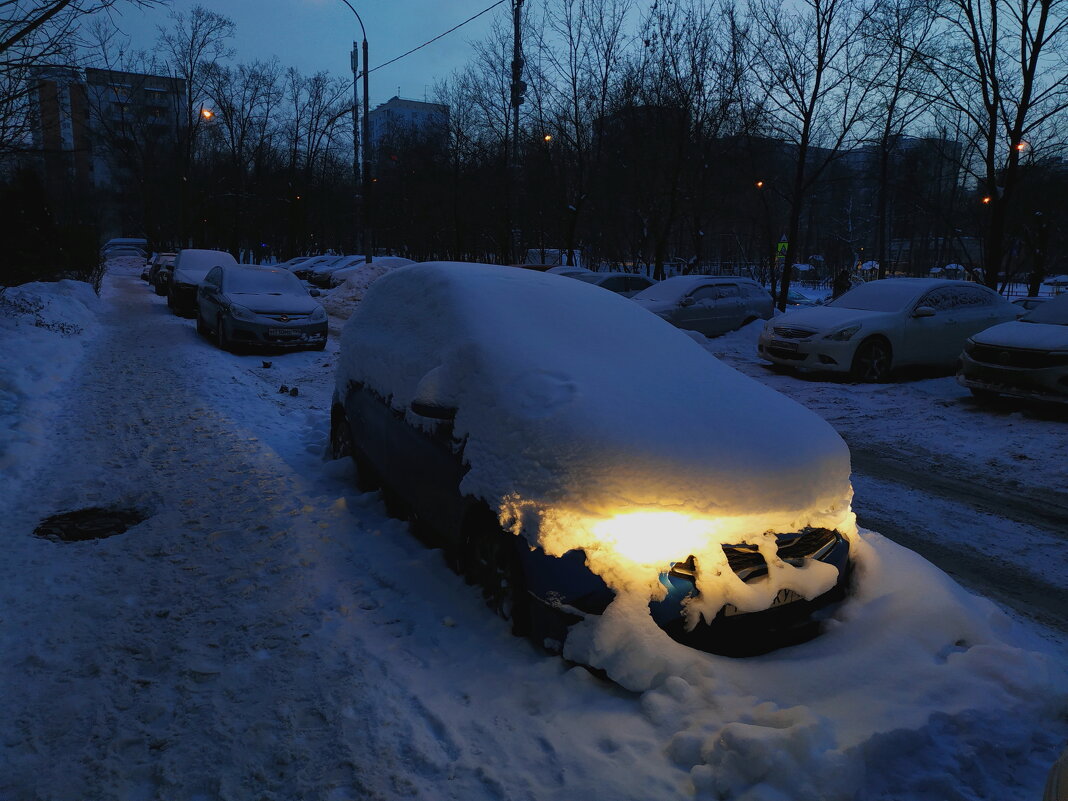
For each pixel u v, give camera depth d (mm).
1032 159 16953
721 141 23688
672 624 3016
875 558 3686
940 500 6059
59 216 29625
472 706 2898
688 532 3012
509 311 4172
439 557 4137
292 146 49219
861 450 7645
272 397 9336
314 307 13469
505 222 31438
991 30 15680
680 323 15211
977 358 9164
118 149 51031
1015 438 7816
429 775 2525
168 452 6578
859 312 11570
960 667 3045
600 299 4590
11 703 2934
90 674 3145
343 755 2627
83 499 5348
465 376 3803
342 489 5566
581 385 3461
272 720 2830
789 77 20297
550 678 3002
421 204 39531
